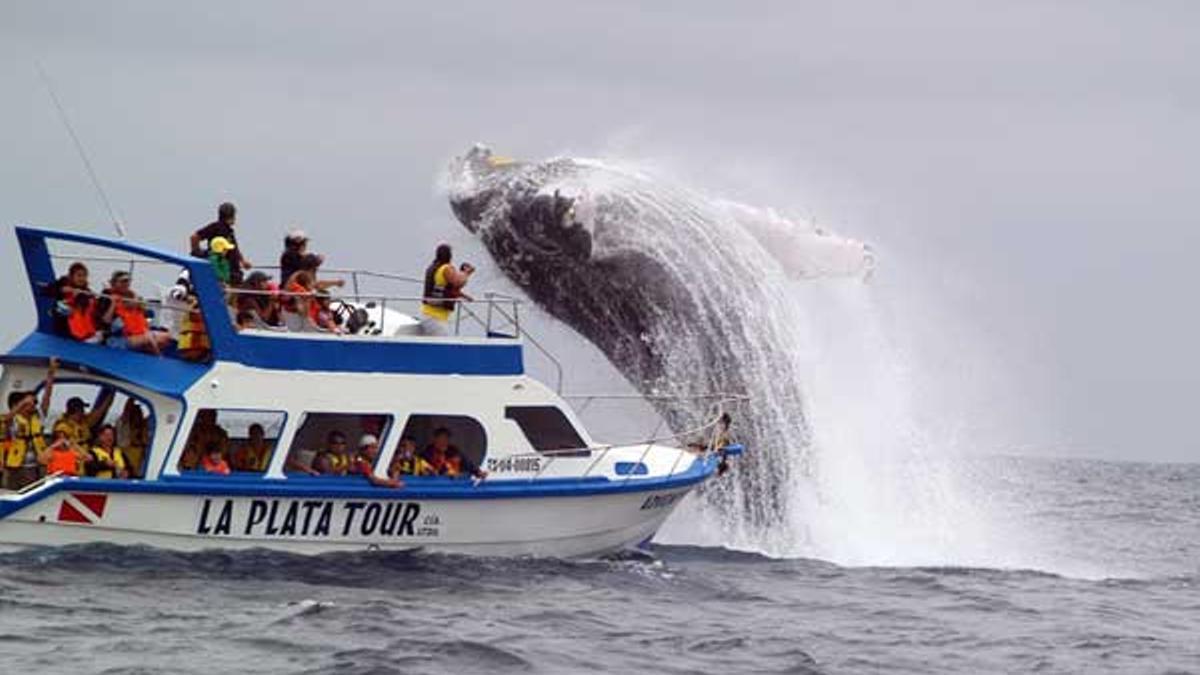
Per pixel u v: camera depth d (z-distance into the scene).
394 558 50.66
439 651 41.31
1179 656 47.28
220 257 50.97
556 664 41.09
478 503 51.34
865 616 50.50
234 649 40.62
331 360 49.75
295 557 49.66
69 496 47.25
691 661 42.56
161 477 48.19
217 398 48.69
